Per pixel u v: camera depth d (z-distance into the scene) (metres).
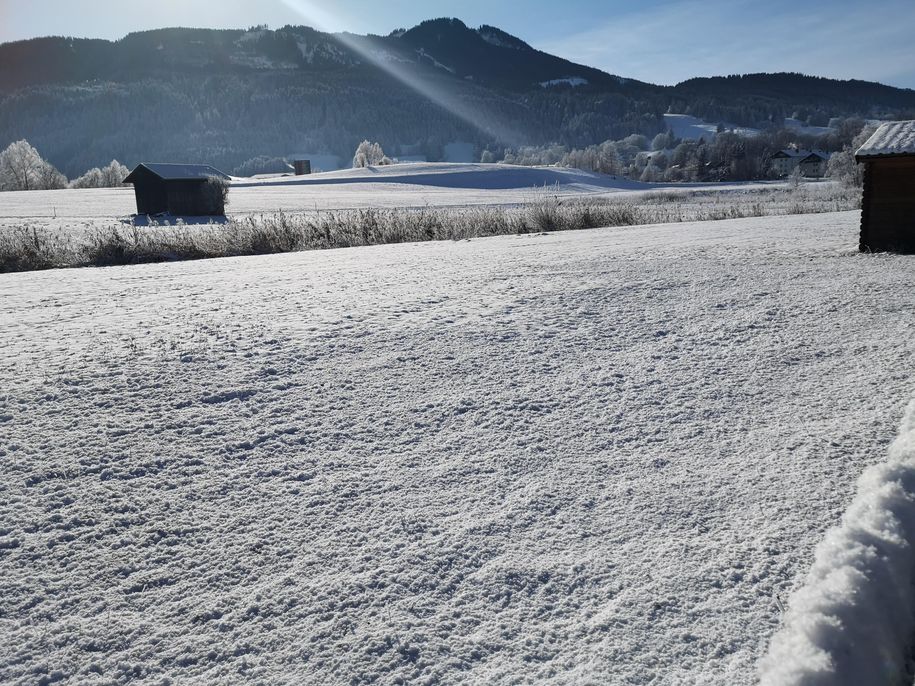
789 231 14.84
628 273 9.21
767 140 135.88
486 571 3.02
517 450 4.14
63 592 2.93
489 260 11.38
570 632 2.63
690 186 89.75
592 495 3.61
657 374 5.32
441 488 3.73
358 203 50.72
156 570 3.08
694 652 2.48
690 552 3.07
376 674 2.45
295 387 5.14
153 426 4.45
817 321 6.47
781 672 2.23
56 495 3.64
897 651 2.42
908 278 8.20
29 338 6.60
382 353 5.92
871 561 2.72
